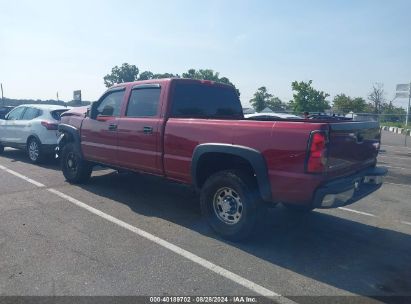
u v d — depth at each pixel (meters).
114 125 5.92
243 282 3.45
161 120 5.14
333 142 3.75
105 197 6.31
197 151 4.59
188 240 4.45
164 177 5.26
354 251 4.29
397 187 8.09
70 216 5.23
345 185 3.86
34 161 9.52
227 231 4.41
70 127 6.97
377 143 5.07
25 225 4.81
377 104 41.34
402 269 3.83
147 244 4.29
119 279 3.43
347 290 3.37
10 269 3.58
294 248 4.32
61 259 3.82
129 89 5.87
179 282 3.41
